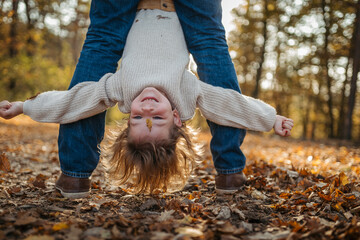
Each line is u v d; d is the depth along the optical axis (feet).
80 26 69.46
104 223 6.22
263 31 62.69
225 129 8.55
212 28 8.61
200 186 9.94
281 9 60.03
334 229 5.89
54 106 7.82
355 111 83.35
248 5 62.34
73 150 8.13
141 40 8.11
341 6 55.21
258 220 6.73
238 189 8.74
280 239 5.61
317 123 94.38
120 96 7.75
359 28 53.62
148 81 7.45
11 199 7.95
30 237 5.35
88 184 8.43
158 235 5.60
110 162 8.04
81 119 8.13
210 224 6.34
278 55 66.13
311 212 7.16
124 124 8.26
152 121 7.16
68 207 7.45
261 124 8.46
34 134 32.50
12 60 52.65
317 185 9.19
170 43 8.14
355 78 54.34
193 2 8.49
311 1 57.72
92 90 7.84
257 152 22.86
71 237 5.52
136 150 7.27
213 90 8.09
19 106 8.04
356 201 7.64
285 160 18.10
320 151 26.81
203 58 8.55
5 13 48.24
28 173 12.50
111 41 8.34
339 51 59.06
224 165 8.64
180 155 7.86
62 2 65.10
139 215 6.71
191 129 8.43
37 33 57.93
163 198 8.38
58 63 78.07
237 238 5.62
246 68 69.46
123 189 9.19
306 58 64.39
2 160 8.57
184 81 7.93
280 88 77.15
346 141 49.55
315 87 78.23
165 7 8.62
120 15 8.39
